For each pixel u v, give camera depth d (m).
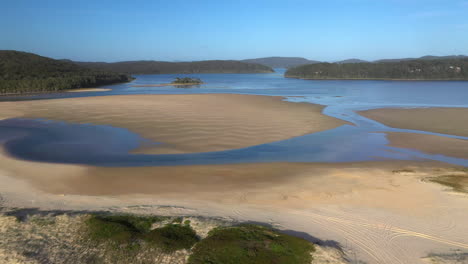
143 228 10.32
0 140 23.28
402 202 12.20
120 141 22.77
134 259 8.78
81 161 18.25
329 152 20.09
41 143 22.38
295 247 9.12
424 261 8.62
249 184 14.34
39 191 13.63
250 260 8.61
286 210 11.71
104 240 9.57
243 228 10.13
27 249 9.05
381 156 19.20
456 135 25.06
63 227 10.27
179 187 14.05
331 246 9.32
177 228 10.24
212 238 9.56
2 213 11.22
